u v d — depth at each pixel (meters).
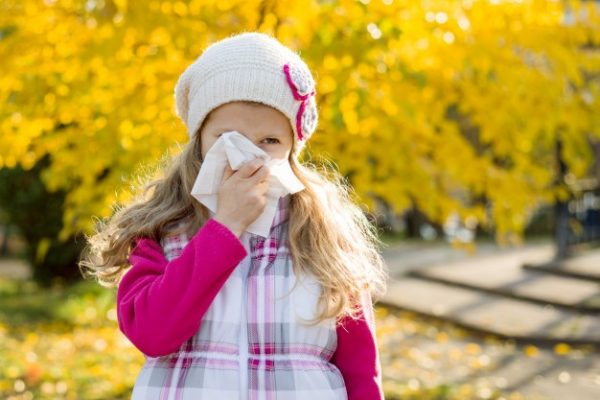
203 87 1.75
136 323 1.67
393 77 4.71
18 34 4.72
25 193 11.33
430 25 4.61
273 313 1.74
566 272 11.01
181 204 1.85
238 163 1.68
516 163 5.38
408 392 6.06
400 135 5.00
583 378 6.80
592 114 5.25
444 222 5.23
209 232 1.66
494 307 9.84
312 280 1.78
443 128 5.22
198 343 1.72
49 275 11.79
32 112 4.85
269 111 1.74
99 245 1.94
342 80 4.23
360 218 2.09
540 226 18.33
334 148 4.89
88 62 4.57
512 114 5.09
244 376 1.69
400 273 12.37
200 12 4.47
